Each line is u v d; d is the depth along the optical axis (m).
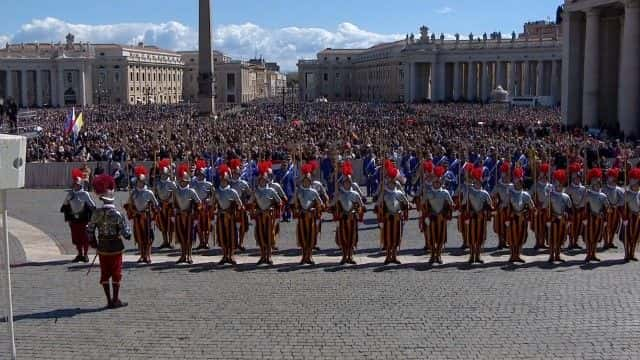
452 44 149.25
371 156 32.00
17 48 169.25
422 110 99.25
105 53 170.88
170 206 20.58
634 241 18.47
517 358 11.09
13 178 9.97
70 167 38.75
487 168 28.11
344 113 91.56
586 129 50.28
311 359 11.08
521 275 16.84
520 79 151.12
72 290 15.48
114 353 11.41
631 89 47.69
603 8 52.00
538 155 29.36
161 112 98.19
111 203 14.06
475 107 108.06
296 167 25.47
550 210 18.66
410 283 16.03
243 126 59.69
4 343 11.92
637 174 18.44
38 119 88.38
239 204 18.25
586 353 11.31
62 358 11.21
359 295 14.91
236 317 13.31
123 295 15.04
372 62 193.00
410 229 24.08
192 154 33.34
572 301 14.34
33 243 21.56
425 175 18.69
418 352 11.36
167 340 12.02
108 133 56.72
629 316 13.27
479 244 18.28
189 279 16.56
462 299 14.54
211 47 70.25
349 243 18.12
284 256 19.36
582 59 56.22
